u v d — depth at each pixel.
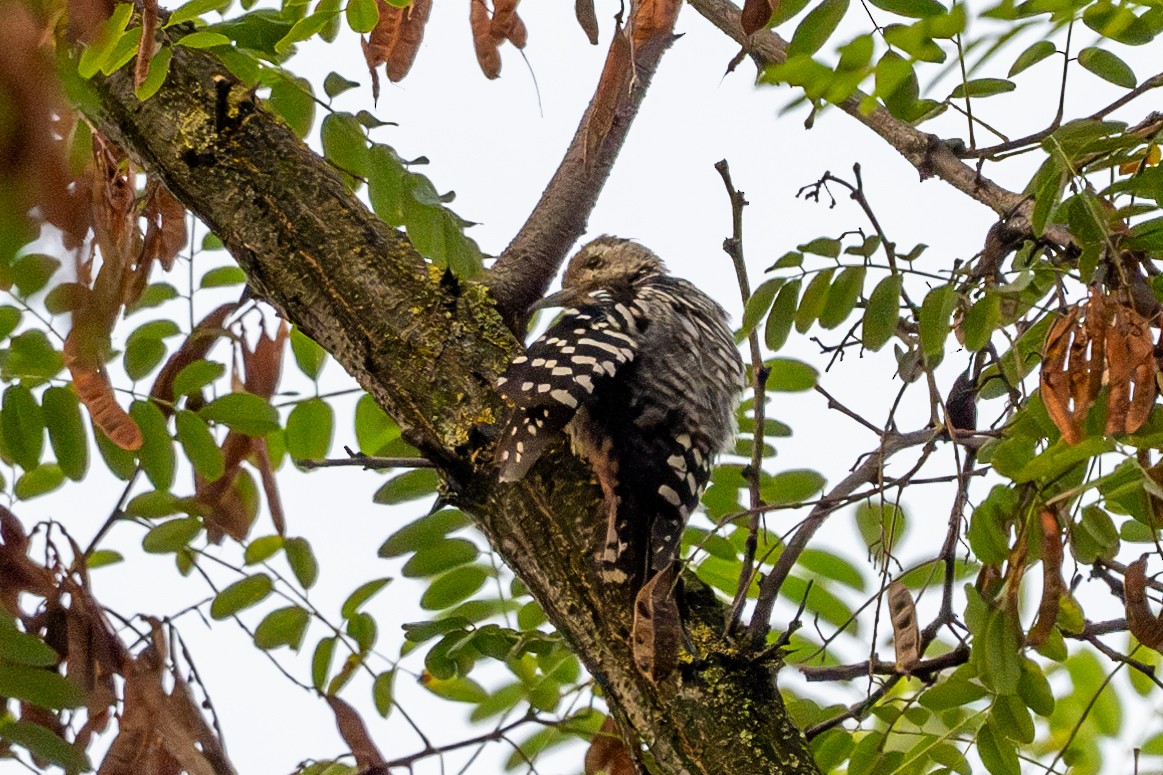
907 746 7.87
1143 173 6.54
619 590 6.80
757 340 7.30
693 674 6.53
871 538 8.06
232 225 7.43
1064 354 5.96
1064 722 8.16
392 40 6.53
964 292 7.18
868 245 7.31
